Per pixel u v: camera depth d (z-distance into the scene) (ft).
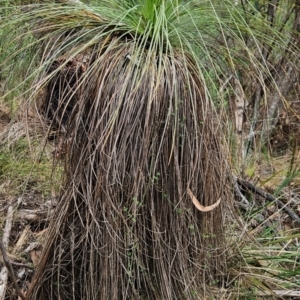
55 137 6.73
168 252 6.59
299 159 11.19
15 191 9.53
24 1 7.00
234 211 7.84
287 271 8.09
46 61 6.26
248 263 8.15
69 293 6.79
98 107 6.14
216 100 6.85
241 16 6.64
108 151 6.12
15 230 8.86
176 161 6.29
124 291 6.50
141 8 6.42
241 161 9.12
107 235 6.31
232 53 6.90
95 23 6.48
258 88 9.62
